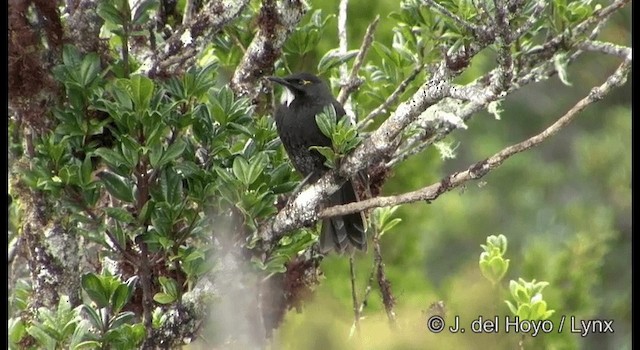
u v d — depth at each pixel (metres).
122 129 9.54
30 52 9.62
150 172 9.84
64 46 9.60
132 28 9.93
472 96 9.47
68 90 9.57
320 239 11.63
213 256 9.89
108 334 9.39
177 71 10.46
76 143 9.80
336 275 15.81
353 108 12.61
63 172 9.43
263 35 11.09
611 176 20.64
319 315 11.77
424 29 11.78
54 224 9.89
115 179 9.63
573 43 11.31
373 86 12.77
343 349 11.02
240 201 9.86
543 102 22.69
